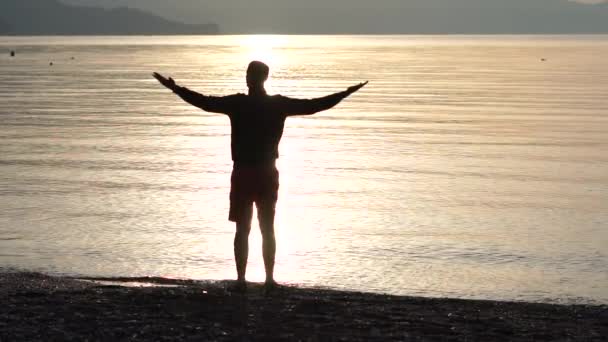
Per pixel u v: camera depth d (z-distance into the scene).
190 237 18.30
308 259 16.16
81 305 8.29
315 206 22.80
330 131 45.31
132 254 16.50
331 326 7.58
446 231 19.28
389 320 7.99
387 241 18.08
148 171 29.77
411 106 62.97
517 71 120.81
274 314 7.99
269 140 8.62
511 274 15.09
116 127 47.03
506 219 20.95
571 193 25.16
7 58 176.62
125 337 7.01
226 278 14.37
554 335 7.56
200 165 31.50
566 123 48.88
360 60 167.00
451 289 13.89
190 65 141.12
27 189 25.45
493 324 7.99
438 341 7.20
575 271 15.34
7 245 17.31
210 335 7.12
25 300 8.55
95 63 151.50
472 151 36.19
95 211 21.67
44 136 41.75
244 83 88.56
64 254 16.48
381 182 27.45
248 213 8.79
